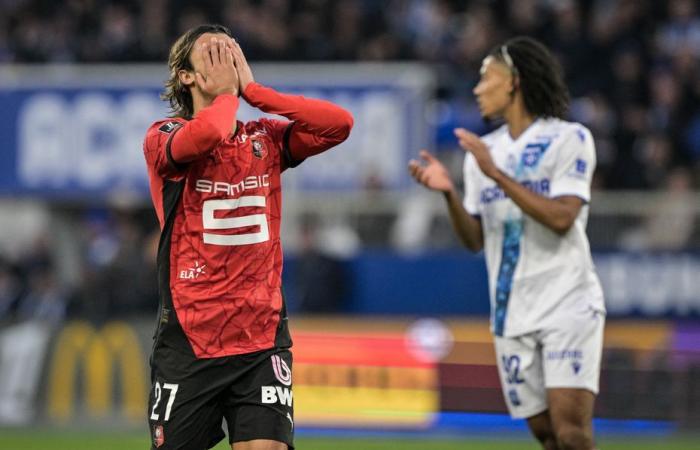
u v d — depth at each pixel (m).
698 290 38.66
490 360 35.16
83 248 44.66
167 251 15.54
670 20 51.78
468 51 49.25
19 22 53.31
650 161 44.31
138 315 39.84
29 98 43.06
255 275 15.58
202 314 15.41
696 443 32.66
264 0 52.16
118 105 42.84
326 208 41.09
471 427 34.91
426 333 36.09
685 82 48.06
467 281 40.06
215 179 15.39
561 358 18.89
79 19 52.91
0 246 46.75
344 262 40.62
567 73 49.03
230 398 15.64
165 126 15.52
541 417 19.59
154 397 15.69
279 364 15.63
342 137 16.25
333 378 36.31
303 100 16.00
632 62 48.75
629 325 37.09
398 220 41.03
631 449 31.36
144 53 49.03
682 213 39.28
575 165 19.31
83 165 42.91
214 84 15.50
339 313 40.41
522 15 50.69
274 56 48.97
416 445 32.41
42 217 45.91
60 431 35.78
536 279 19.30
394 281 40.41
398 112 41.44
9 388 38.06
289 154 16.25
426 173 20.27
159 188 15.55
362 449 31.55
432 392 35.38
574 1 52.72
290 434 15.50
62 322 38.38
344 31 51.06
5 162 43.12
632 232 39.44
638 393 34.72
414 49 49.81
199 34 15.84
